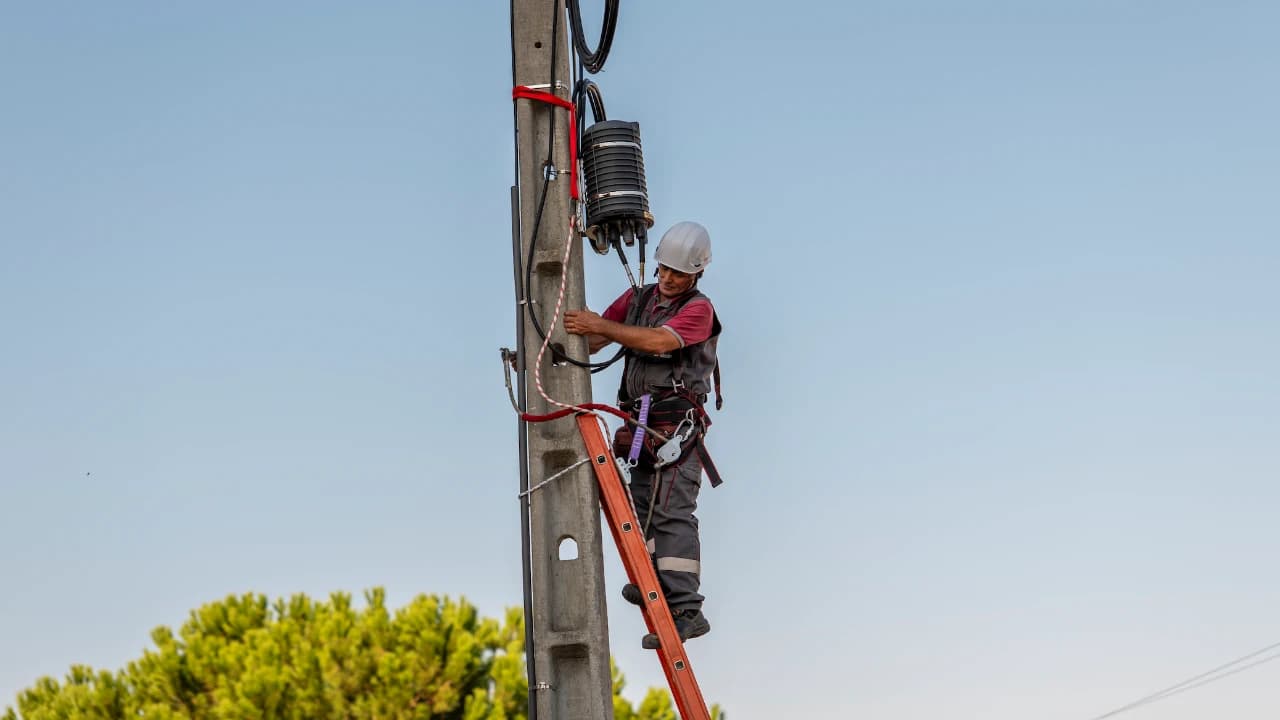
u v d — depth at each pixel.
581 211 5.96
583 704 5.46
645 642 5.50
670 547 5.69
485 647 18.38
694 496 5.81
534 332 5.76
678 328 5.75
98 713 18.39
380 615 18.50
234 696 18.20
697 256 5.90
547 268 5.90
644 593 5.52
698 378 5.87
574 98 6.07
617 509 5.58
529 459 5.63
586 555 5.52
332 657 17.84
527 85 6.02
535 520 5.55
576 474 5.62
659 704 18.00
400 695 17.70
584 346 5.76
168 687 18.47
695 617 5.66
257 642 18.58
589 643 5.43
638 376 5.86
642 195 5.90
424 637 17.97
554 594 5.55
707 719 5.42
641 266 5.95
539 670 5.41
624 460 5.79
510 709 17.73
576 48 6.03
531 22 6.09
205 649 18.73
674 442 5.74
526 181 5.92
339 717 17.81
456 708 18.14
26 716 18.91
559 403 5.61
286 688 17.81
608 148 5.90
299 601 19.97
